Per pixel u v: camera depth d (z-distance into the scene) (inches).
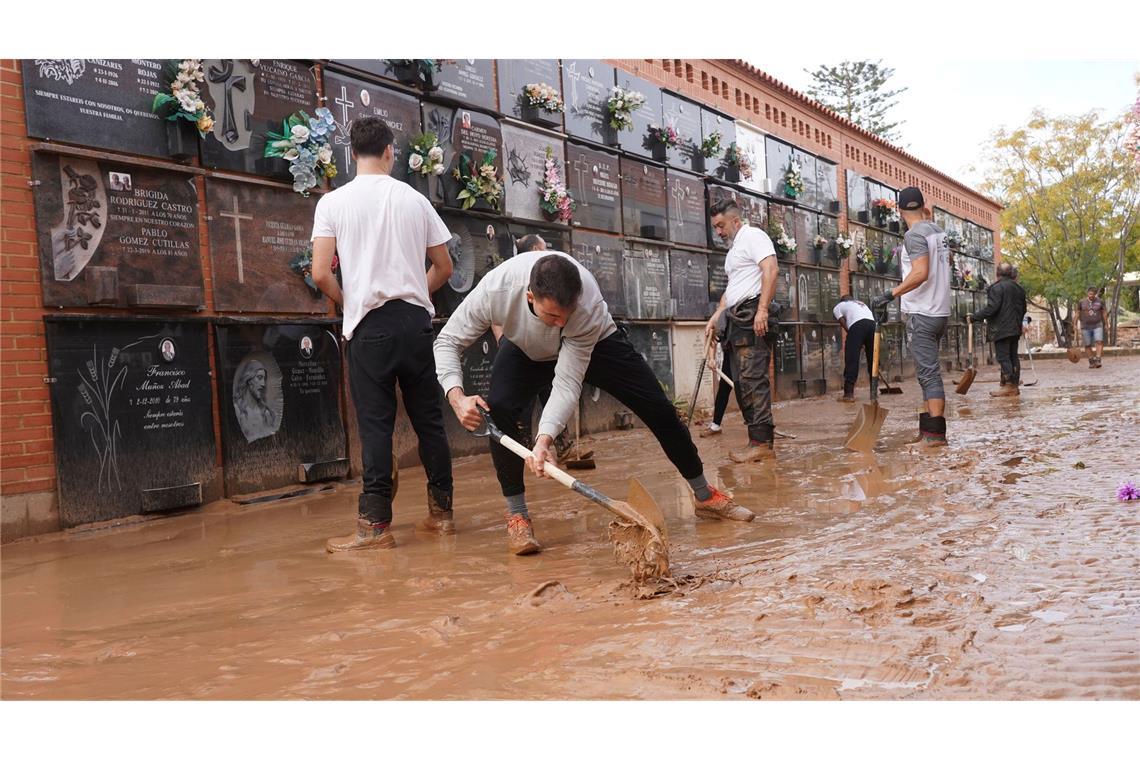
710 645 106.7
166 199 249.9
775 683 93.9
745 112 655.1
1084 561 135.3
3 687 105.5
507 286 161.6
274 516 236.1
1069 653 98.0
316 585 150.6
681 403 502.6
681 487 237.8
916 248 283.3
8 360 215.0
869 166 898.1
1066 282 1483.8
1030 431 319.0
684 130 553.3
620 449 350.6
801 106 753.6
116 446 233.9
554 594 133.7
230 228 267.3
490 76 389.7
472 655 108.7
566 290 141.9
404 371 183.9
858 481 227.6
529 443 302.2
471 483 272.4
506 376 173.3
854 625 111.0
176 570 171.2
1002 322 515.5
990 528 160.9
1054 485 202.1
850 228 816.3
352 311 181.2
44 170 223.3
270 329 276.2
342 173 308.8
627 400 180.9
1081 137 1489.9
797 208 705.6
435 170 336.8
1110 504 177.0
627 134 493.4
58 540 214.1
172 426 247.3
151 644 121.1
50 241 223.8
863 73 1895.9
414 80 343.9
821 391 695.7
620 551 138.8
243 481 266.1
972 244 1217.4
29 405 218.4
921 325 287.1
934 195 1089.4
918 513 180.2
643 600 128.9
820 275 729.0
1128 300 1957.4
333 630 122.8
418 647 113.0
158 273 246.8
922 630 107.7
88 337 229.9
